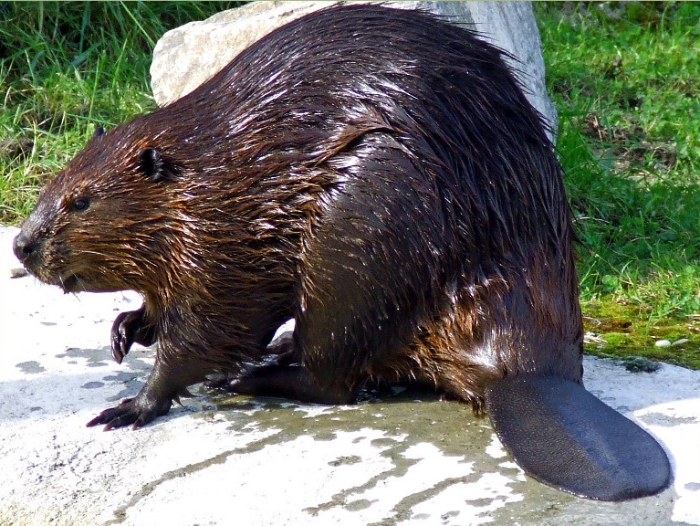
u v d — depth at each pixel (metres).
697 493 4.97
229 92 5.84
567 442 5.09
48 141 9.73
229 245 5.67
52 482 5.21
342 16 5.93
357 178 5.50
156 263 5.79
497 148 5.64
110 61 11.06
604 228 8.99
